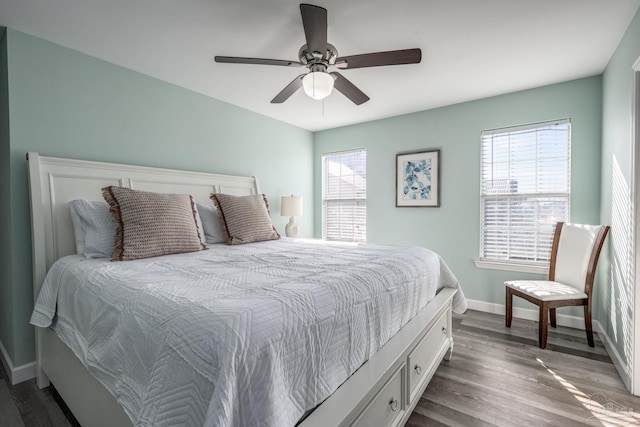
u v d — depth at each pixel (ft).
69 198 7.09
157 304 3.35
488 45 7.29
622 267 6.98
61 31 6.70
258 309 3.06
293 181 14.17
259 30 6.72
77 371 4.92
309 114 12.62
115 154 8.16
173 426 2.60
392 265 5.63
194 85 9.60
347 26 6.49
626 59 6.68
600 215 8.95
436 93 10.38
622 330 6.89
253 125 12.17
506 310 9.57
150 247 6.30
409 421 5.33
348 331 3.92
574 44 7.26
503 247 10.77
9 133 6.57
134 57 7.87
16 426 5.32
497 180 10.80
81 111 7.57
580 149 9.32
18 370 6.64
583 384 6.46
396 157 12.85
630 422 5.29
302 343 3.19
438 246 11.96
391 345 4.76
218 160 10.79
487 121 10.83
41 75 6.97
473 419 5.40
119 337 3.58
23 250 6.74
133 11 6.02
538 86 9.84
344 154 14.61
